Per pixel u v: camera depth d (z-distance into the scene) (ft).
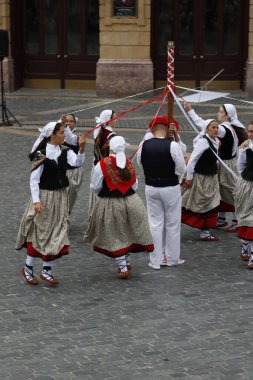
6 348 25.27
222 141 37.73
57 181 30.53
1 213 41.55
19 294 30.19
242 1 89.45
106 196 31.30
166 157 32.35
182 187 37.01
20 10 92.53
